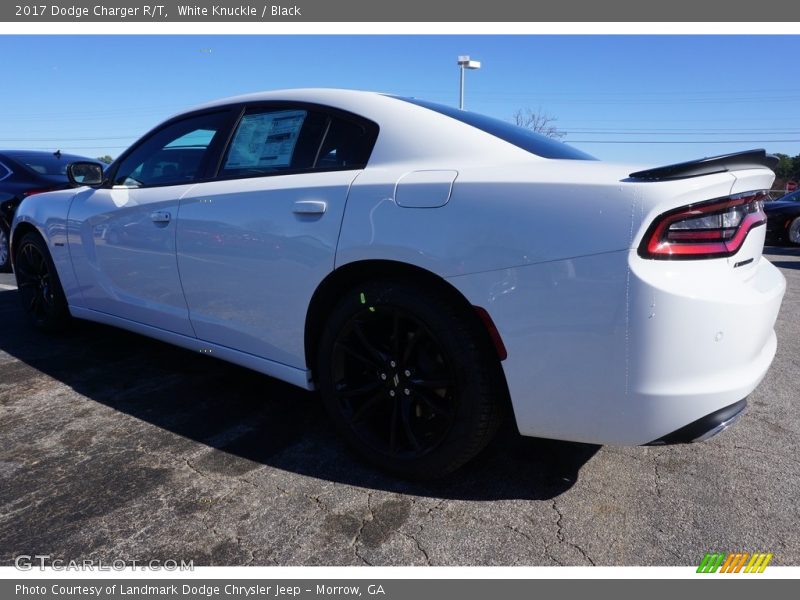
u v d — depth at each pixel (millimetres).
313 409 2816
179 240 2699
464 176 1919
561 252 1688
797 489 2119
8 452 2371
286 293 2303
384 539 1837
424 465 2074
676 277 1610
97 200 3250
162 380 3191
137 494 2068
